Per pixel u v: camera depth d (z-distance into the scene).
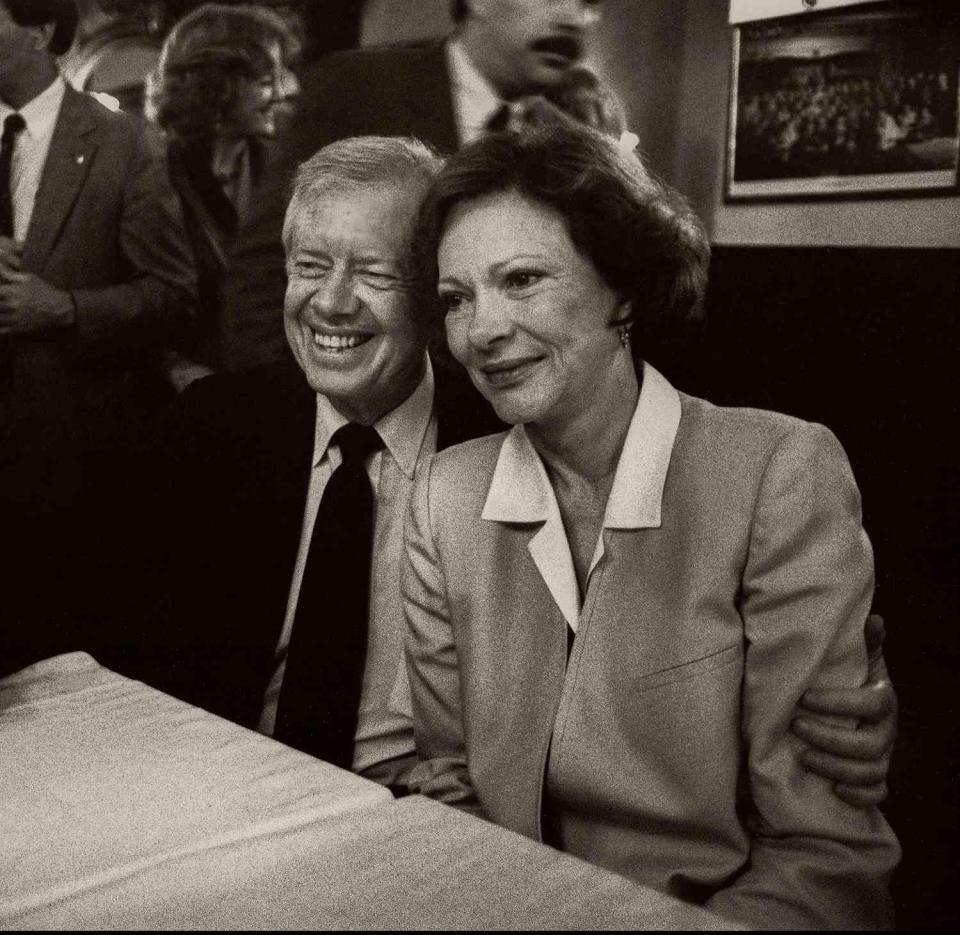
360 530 1.47
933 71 2.08
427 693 1.25
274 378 1.65
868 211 2.20
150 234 2.21
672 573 1.08
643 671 1.06
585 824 1.09
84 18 2.16
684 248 1.17
